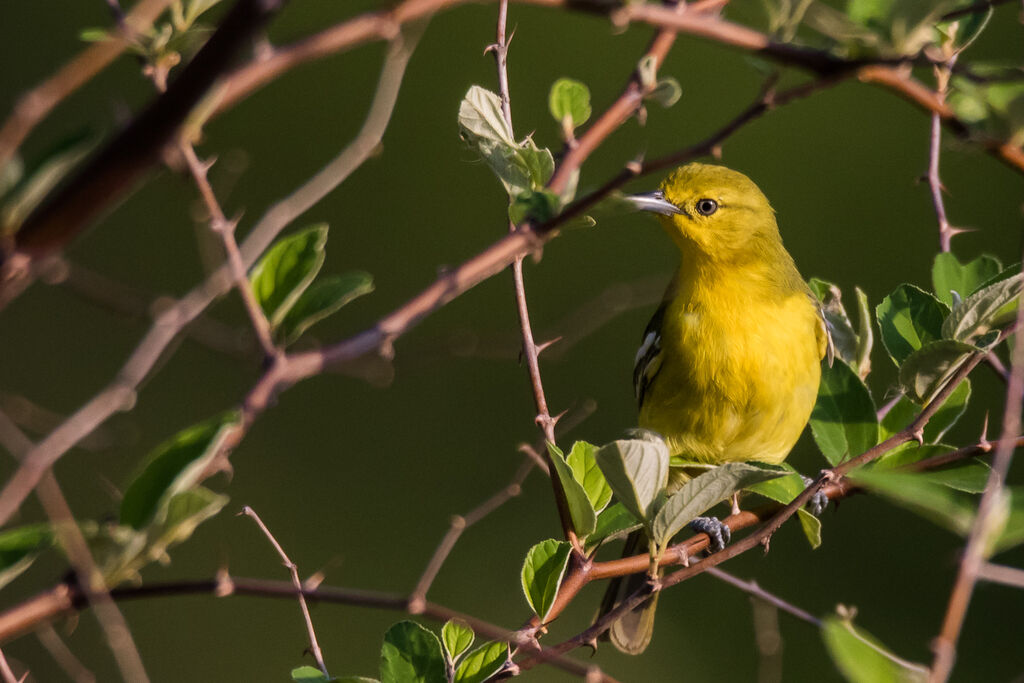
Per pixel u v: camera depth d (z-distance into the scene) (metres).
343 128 22.47
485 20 22.69
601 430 21.16
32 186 3.49
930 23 4.61
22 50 21.39
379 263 22.45
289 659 18.70
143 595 4.21
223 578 4.34
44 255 3.13
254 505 19.77
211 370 20.00
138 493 4.10
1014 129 5.45
